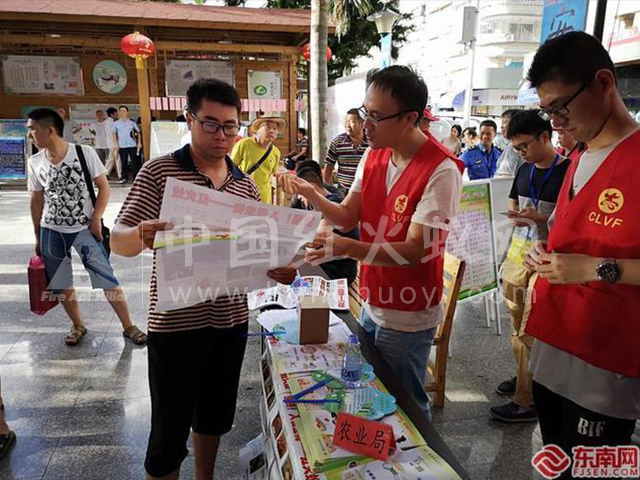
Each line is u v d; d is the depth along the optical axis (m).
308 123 11.50
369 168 1.72
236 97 1.52
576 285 1.30
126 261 4.87
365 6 10.74
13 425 2.36
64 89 10.48
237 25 9.52
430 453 1.24
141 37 8.88
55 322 3.52
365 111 1.52
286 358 1.71
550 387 1.42
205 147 1.52
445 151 1.51
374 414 1.37
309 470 1.18
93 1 9.55
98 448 2.21
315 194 1.81
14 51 10.12
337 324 2.00
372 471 1.17
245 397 2.66
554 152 2.49
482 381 2.89
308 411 1.40
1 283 4.19
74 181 3.00
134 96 10.82
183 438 1.68
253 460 1.96
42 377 2.80
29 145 9.37
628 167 1.15
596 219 1.21
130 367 2.93
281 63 11.12
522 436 2.39
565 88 1.17
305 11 10.91
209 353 1.75
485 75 22.31
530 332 1.44
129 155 10.24
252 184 1.74
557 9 2.81
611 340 1.24
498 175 4.21
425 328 1.70
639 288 1.19
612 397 1.26
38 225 3.11
